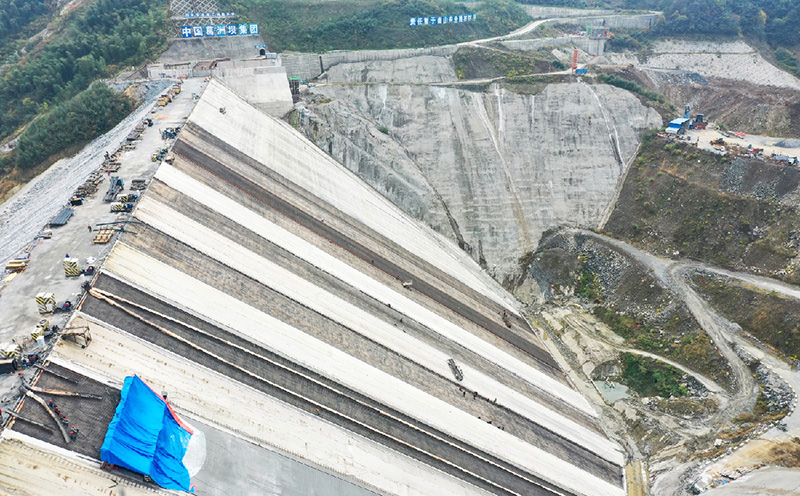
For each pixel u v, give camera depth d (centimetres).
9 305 4294
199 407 3884
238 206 6606
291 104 10300
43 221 5769
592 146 10500
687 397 6681
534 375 6869
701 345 7100
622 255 8925
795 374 6419
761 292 7375
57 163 9431
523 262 9475
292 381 4606
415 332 6222
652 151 10256
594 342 7825
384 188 9694
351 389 4878
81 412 3422
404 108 10662
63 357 3684
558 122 10694
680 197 9250
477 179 9994
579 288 8888
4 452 3023
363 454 4347
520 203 9906
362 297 6266
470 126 10481
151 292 4569
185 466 3466
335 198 8262
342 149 9925
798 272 7550
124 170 6519
